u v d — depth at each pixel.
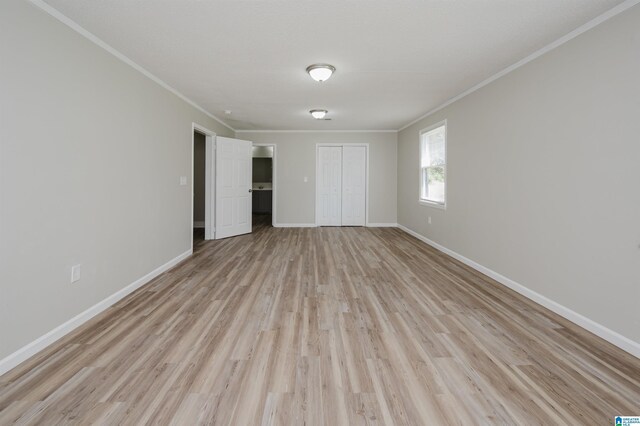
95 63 2.68
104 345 2.18
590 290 2.44
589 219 2.45
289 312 2.74
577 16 2.38
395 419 1.52
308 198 7.64
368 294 3.19
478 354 2.10
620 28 2.20
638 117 2.09
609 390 1.75
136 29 2.58
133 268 3.27
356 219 7.73
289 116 5.92
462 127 4.41
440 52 3.03
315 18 2.44
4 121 1.88
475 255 4.10
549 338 2.32
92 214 2.65
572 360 2.04
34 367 1.91
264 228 7.48
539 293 2.97
